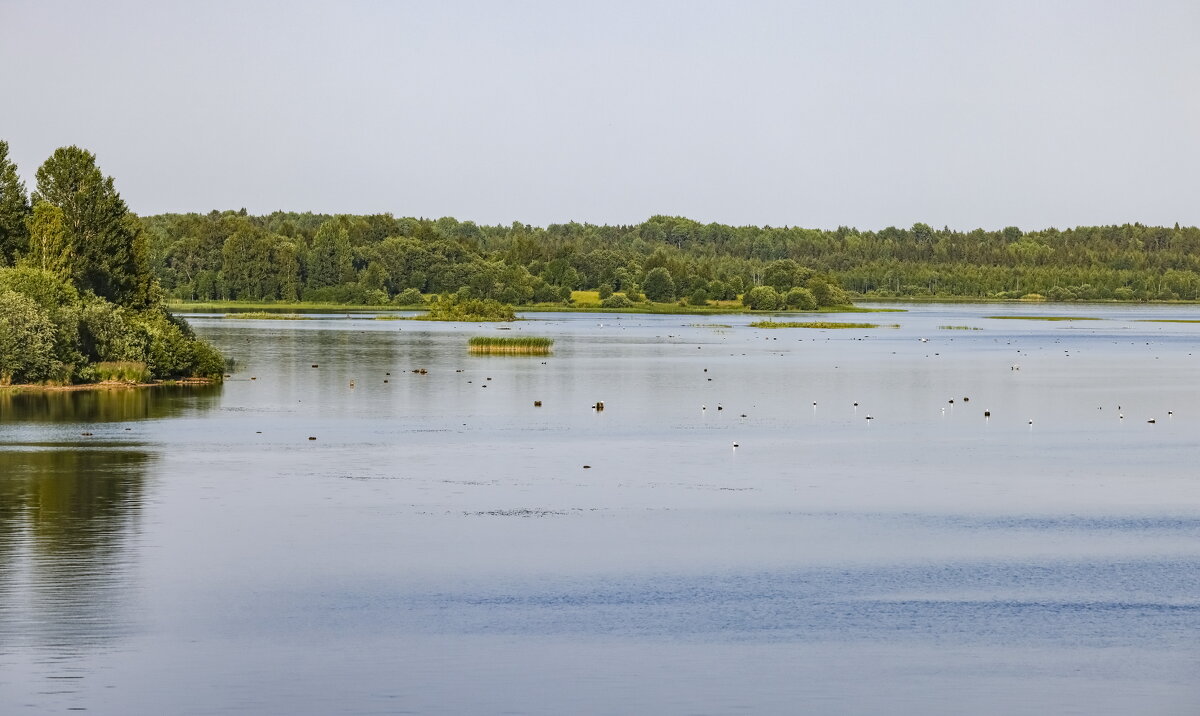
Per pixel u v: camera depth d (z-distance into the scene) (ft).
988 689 197.57
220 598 236.43
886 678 201.67
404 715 184.44
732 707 189.47
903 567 264.72
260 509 312.09
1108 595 245.65
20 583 242.99
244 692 191.62
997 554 276.41
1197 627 226.99
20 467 367.04
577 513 313.32
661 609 234.38
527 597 240.12
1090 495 345.51
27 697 187.73
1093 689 197.98
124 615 225.35
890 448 434.30
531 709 187.42
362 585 246.47
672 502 328.70
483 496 333.42
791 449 428.56
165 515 303.07
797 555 273.75
